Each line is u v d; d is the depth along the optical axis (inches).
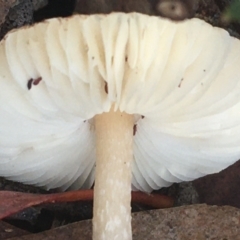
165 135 6.0
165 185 7.0
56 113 5.1
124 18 3.9
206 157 6.1
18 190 6.8
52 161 6.4
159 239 5.9
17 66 4.4
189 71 4.5
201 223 6.0
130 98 4.7
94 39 4.1
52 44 4.1
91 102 4.7
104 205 5.5
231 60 4.6
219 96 4.9
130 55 4.1
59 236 5.8
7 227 6.1
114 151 5.5
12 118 5.2
